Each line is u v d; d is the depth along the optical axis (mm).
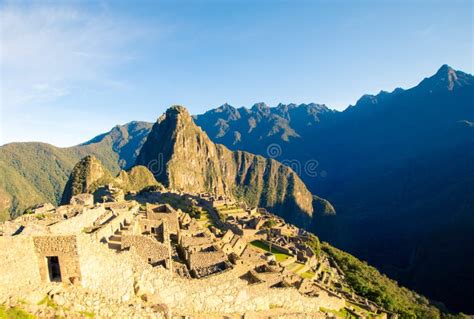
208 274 38094
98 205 55250
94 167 197750
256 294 39688
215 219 107875
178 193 162500
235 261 45125
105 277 23719
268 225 120375
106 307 22344
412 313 90500
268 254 76188
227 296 36344
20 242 19703
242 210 143625
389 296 95750
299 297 45750
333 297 59000
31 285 19891
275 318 38469
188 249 43688
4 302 18078
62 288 20625
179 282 32031
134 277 27297
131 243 33500
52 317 19031
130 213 49500
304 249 93875
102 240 34438
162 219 47969
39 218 36438
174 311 30156
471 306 138250
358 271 120750
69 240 20969
